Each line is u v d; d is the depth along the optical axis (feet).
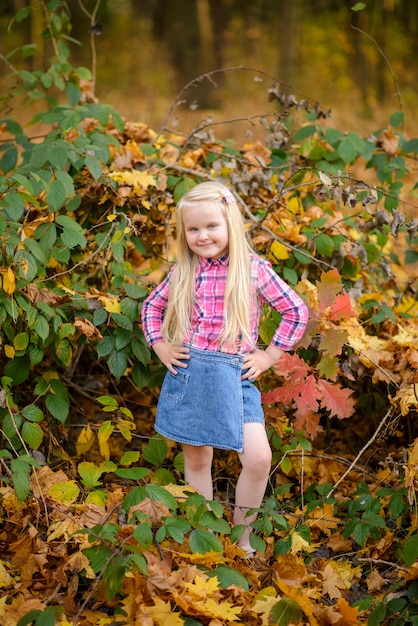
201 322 8.08
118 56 49.32
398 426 9.73
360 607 7.00
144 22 51.13
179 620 6.48
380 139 11.64
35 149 9.38
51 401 8.86
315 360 10.12
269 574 7.59
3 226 8.38
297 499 9.28
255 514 8.20
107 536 6.93
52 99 12.31
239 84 46.32
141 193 10.03
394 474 8.58
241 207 10.59
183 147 11.61
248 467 8.00
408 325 10.41
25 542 7.72
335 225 10.85
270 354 8.28
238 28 50.67
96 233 10.34
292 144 12.18
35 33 36.06
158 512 7.45
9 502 8.18
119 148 10.62
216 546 7.09
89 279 10.94
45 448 9.48
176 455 9.95
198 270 8.22
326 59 45.98
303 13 47.96
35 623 6.34
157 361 10.61
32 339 8.66
